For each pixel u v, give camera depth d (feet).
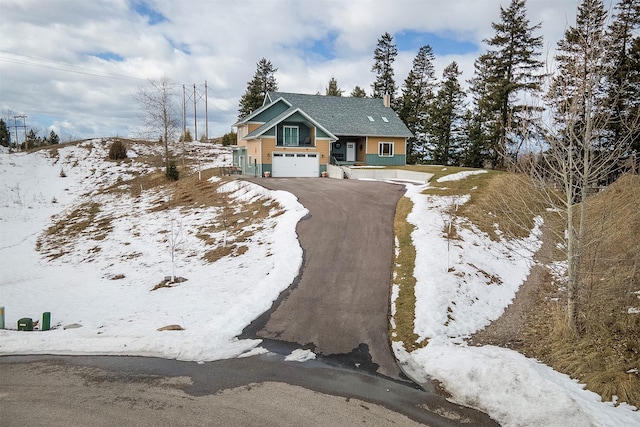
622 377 23.80
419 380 25.59
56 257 65.82
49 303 44.37
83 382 24.84
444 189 77.46
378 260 46.60
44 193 116.57
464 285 40.63
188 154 169.68
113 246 68.08
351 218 61.46
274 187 87.20
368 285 40.75
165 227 75.31
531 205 66.23
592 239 32.45
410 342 30.76
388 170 105.60
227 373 26.16
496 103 124.98
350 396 23.54
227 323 33.35
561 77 28.66
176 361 27.76
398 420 21.18
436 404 22.79
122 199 106.63
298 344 30.58
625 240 44.78
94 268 58.34
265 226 63.87
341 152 125.29
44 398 22.94
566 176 29.12
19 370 26.48
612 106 33.24
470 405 22.66
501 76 127.34
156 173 130.21
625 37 79.05
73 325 36.14
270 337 31.71
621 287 34.63
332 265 45.50
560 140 28.86
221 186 98.22
